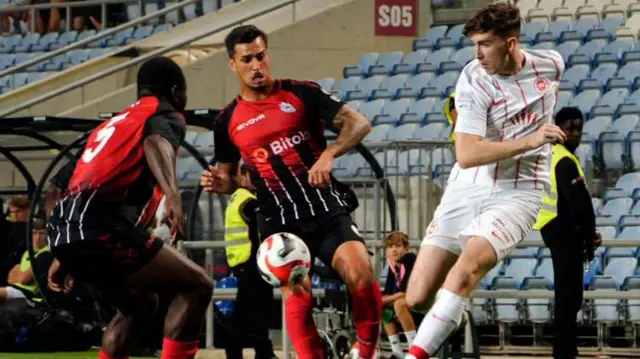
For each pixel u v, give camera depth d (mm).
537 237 37500
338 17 59062
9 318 37000
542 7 60438
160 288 22125
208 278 22344
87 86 59250
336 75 59000
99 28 69500
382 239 34750
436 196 37781
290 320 22953
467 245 20672
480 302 37750
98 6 70000
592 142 45094
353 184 36469
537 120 21000
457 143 20688
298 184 23297
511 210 20906
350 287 22750
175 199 21406
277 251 22641
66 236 21812
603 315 36375
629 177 43219
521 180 21125
